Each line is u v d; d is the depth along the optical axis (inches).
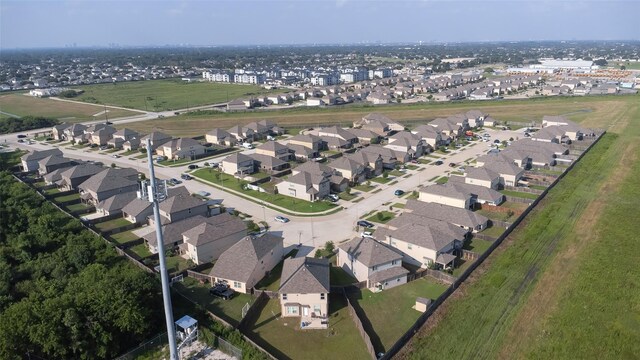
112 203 3476.9
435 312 2161.7
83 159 5241.1
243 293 2389.3
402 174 4525.1
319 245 2962.6
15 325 1780.3
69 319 1797.5
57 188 4222.4
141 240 2997.0
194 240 2706.7
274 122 7234.3
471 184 3782.0
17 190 3828.7
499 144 5689.0
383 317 2165.4
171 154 5157.5
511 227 3056.1
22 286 2305.6
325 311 2161.7
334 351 1926.7
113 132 6038.4
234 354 1871.3
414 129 6309.1
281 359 1870.1
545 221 3193.9
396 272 2449.6
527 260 2645.2
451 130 6038.4
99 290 1973.4
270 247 2618.1
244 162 4564.5
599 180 4084.6
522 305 2202.3
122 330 1875.0
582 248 2785.4
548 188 3850.9
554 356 1849.2
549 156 4640.8
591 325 2044.8
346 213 3506.4
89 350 1809.8
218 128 6673.2
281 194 3961.6
